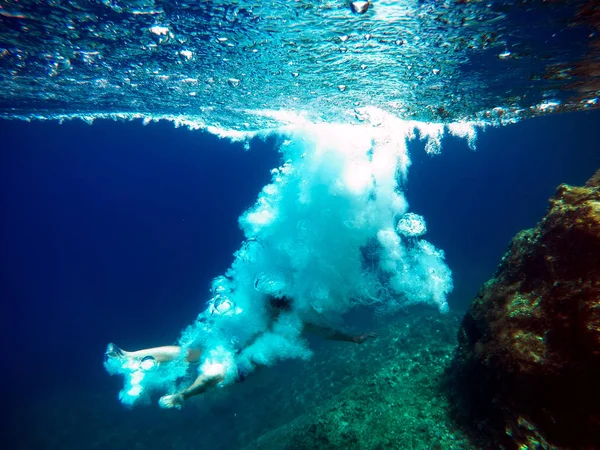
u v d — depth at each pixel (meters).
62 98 8.95
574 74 5.23
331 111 6.51
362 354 8.05
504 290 3.55
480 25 3.56
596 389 2.39
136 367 4.38
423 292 7.44
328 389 7.30
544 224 3.39
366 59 4.61
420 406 4.05
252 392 9.98
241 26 4.11
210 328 4.41
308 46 4.41
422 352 5.71
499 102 6.61
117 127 18.86
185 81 6.51
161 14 4.05
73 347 22.58
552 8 3.19
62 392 15.19
